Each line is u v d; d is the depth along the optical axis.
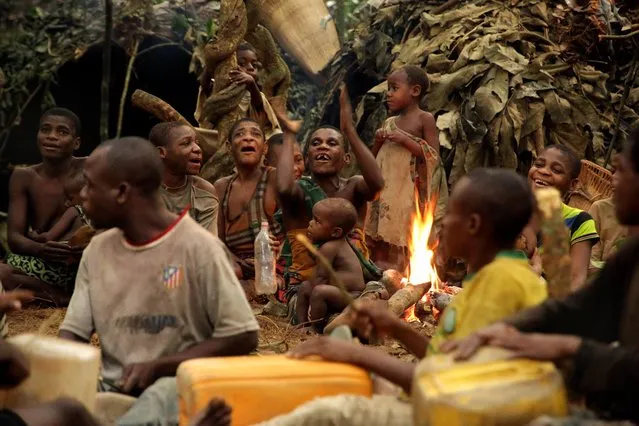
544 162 6.71
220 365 3.84
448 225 3.71
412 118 8.50
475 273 3.70
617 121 9.35
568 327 3.54
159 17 12.01
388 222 8.33
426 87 8.55
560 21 10.05
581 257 6.59
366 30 11.30
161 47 12.48
